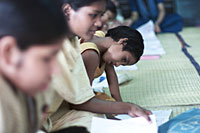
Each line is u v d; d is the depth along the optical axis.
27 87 0.68
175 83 1.92
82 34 1.19
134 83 1.99
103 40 1.51
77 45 1.25
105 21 2.65
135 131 1.15
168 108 1.54
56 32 0.65
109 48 1.49
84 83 1.26
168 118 1.39
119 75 2.04
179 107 1.54
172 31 3.70
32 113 0.82
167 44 3.07
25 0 0.64
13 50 0.64
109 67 1.62
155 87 1.88
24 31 0.63
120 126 1.17
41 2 0.65
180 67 2.25
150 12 3.73
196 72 2.11
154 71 2.21
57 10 0.68
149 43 2.96
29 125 0.82
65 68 1.13
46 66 0.67
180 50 2.78
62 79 1.13
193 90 1.78
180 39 3.26
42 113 0.89
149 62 2.45
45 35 0.64
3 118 0.72
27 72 0.65
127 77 2.03
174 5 4.00
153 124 1.17
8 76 0.69
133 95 1.78
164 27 3.72
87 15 1.15
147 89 1.86
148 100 1.68
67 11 1.15
